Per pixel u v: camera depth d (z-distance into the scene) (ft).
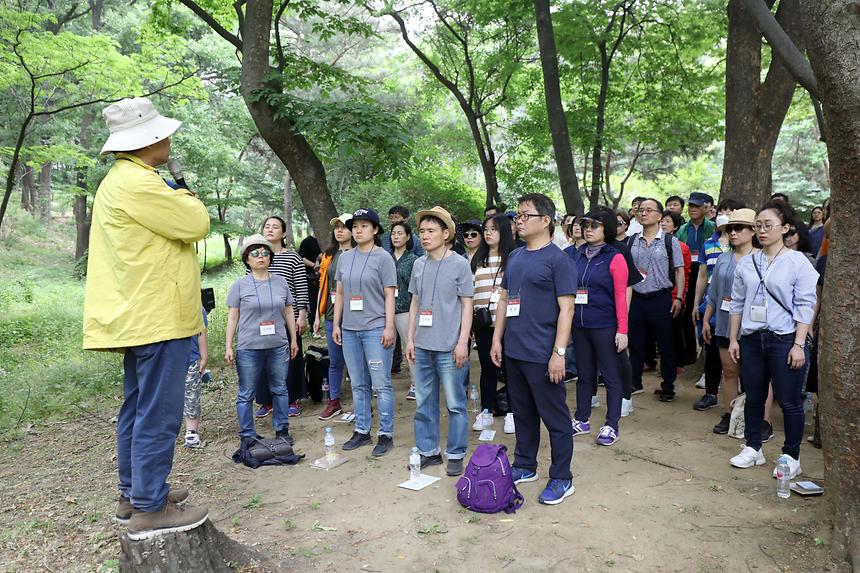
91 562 11.42
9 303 51.42
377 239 17.46
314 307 26.61
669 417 18.48
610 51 42.32
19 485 15.80
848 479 10.09
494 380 18.11
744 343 14.08
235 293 16.74
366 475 14.94
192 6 33.12
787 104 24.38
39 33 40.22
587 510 12.43
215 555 9.88
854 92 9.02
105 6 75.66
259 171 82.48
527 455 13.97
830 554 10.32
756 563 10.30
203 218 9.23
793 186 74.79
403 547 11.32
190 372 17.57
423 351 14.78
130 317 8.78
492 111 52.34
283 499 13.87
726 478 13.71
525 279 12.82
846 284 10.02
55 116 69.92
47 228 96.63
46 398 24.31
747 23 24.41
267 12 30.48
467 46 47.52
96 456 17.93
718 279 17.37
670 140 45.91
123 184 8.78
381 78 76.07
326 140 30.14
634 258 20.35
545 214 12.78
